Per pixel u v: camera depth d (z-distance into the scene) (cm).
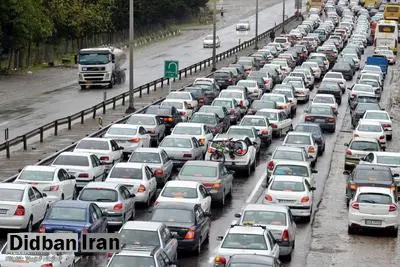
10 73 19412
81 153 7812
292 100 13425
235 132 9888
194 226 5828
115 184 6638
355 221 6725
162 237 5088
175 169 8906
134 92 14600
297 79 15188
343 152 10600
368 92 14162
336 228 6969
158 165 8031
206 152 9306
